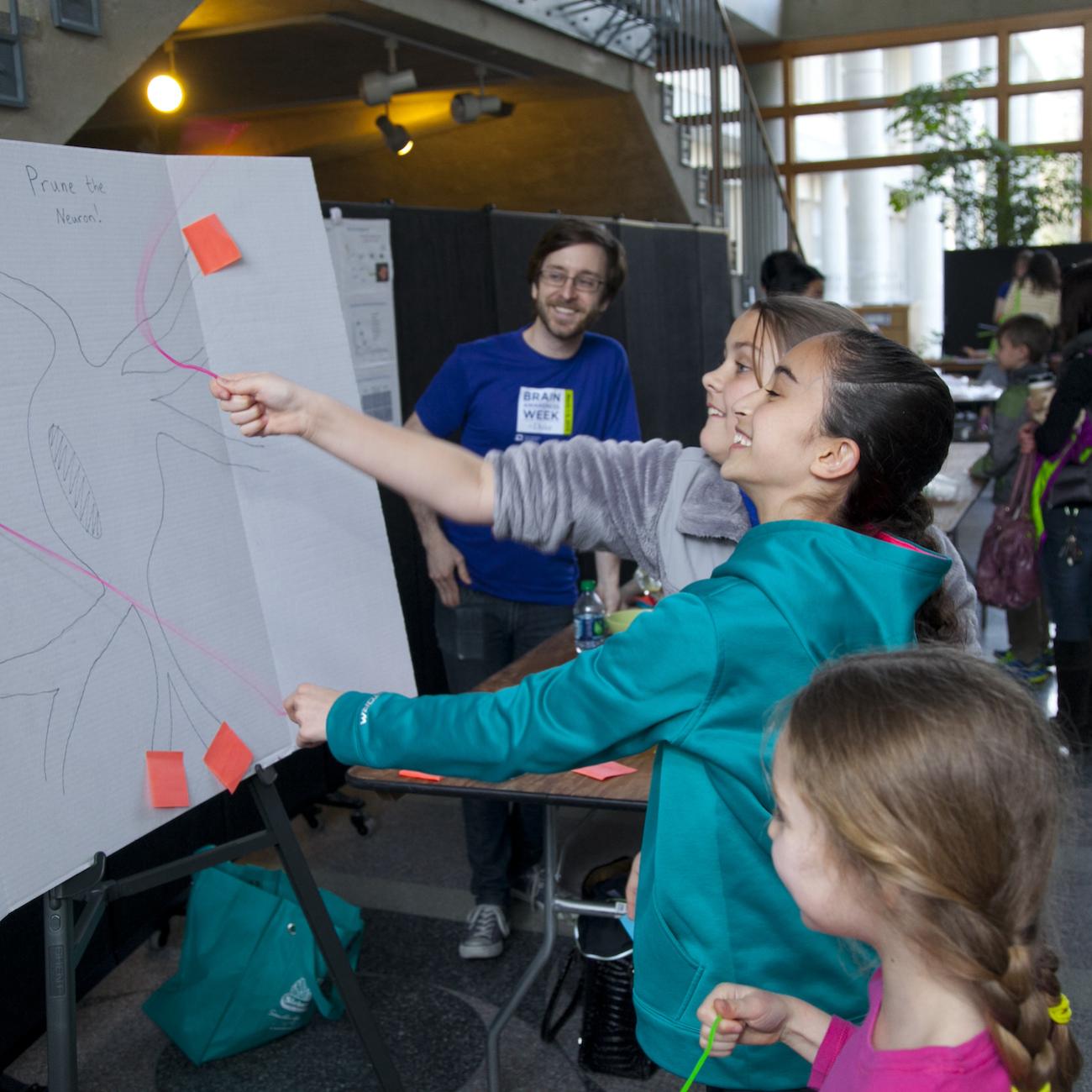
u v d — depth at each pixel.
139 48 3.11
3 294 1.49
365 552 1.99
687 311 6.98
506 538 1.74
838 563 1.21
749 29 11.74
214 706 1.72
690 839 1.27
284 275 1.89
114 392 1.62
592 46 6.95
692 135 8.28
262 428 1.68
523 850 3.03
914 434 1.22
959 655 0.94
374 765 1.35
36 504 1.50
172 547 1.68
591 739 1.22
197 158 1.79
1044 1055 0.86
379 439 1.69
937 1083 0.86
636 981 1.36
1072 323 3.81
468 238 4.27
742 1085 1.30
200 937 2.52
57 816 1.50
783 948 1.27
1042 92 11.59
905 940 0.89
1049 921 0.93
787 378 1.26
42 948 2.59
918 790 0.83
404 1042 2.54
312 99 7.59
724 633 1.18
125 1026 2.64
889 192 12.58
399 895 3.20
